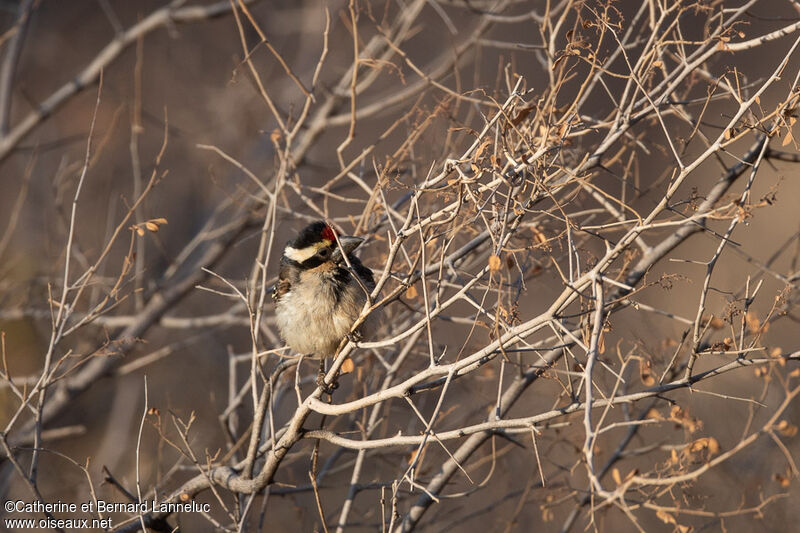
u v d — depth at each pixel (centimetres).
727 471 1205
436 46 2045
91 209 2022
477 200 768
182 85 2434
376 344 798
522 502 1139
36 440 938
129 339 1062
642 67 933
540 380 1278
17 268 1664
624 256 1031
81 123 2225
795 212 1689
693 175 1842
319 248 988
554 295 1393
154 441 1617
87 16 2638
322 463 1402
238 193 1666
